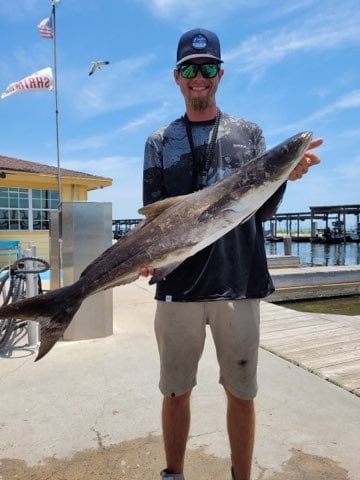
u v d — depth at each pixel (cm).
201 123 244
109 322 531
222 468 258
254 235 233
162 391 233
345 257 3189
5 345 480
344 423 312
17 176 1252
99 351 473
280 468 258
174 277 228
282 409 334
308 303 1192
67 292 229
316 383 386
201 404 341
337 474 252
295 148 217
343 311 1090
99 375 404
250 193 221
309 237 4953
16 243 1238
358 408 336
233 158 238
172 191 244
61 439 291
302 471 255
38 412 329
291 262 1440
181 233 224
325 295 1241
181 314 229
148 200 251
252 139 247
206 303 232
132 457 270
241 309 225
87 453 274
